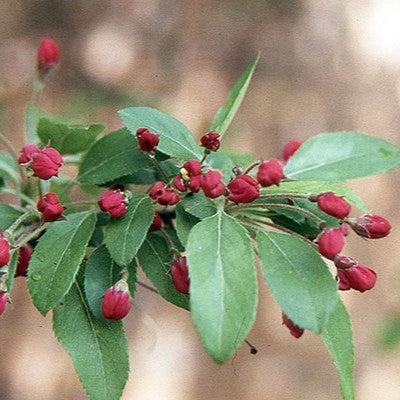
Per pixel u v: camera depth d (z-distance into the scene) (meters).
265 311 11.05
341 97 13.56
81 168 4.00
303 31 14.08
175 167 3.86
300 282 3.14
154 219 3.52
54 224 3.51
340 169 3.71
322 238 3.34
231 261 3.05
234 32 13.69
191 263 3.02
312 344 11.02
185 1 13.52
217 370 10.63
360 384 10.71
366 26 14.35
